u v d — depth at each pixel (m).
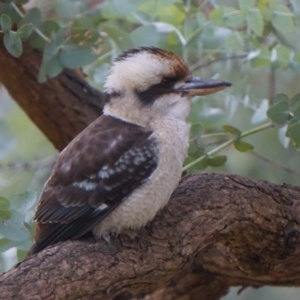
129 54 9.42
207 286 10.27
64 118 11.70
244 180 9.37
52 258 8.09
